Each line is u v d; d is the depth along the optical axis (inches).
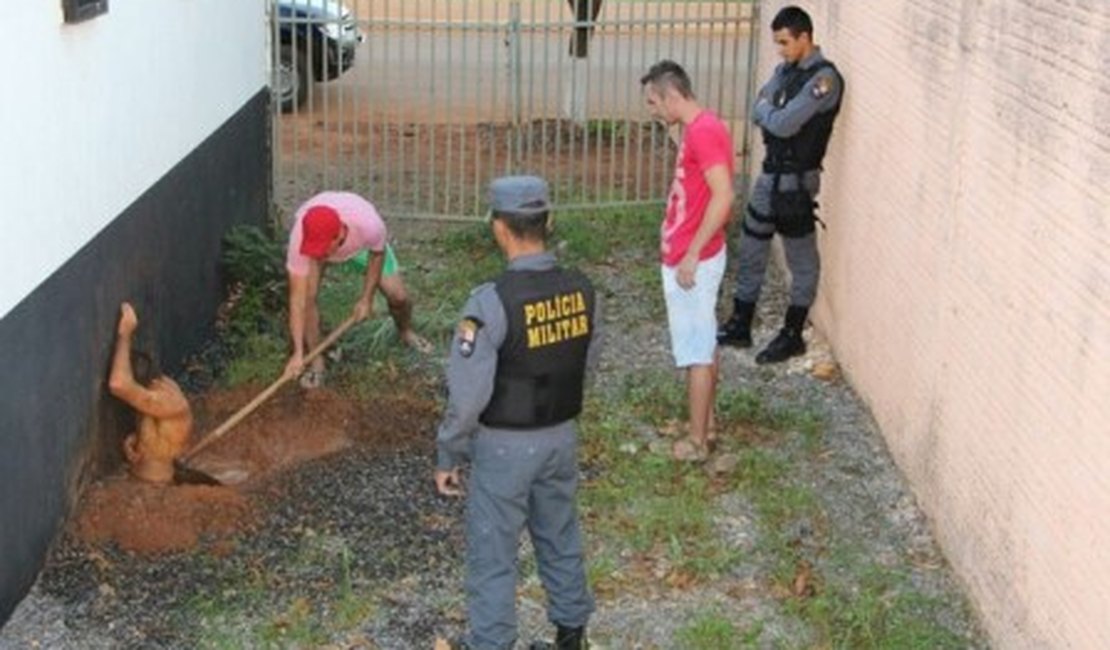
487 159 512.1
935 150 255.4
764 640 223.0
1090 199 185.0
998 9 221.5
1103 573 180.2
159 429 259.8
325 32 458.9
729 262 412.2
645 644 222.4
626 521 260.1
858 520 262.7
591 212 447.5
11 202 212.4
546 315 197.8
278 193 432.5
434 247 424.8
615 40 499.8
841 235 330.0
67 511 242.8
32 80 220.1
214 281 347.6
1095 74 183.3
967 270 236.1
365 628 223.9
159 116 295.7
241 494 259.0
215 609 226.2
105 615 223.3
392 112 575.2
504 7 768.9
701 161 273.3
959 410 239.3
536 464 202.1
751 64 446.9
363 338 335.3
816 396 319.9
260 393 302.4
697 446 285.7
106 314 260.7
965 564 234.7
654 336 357.4
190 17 321.1
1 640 215.2
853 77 320.5
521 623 228.5
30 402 224.1
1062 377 194.1
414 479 272.2
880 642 221.5
